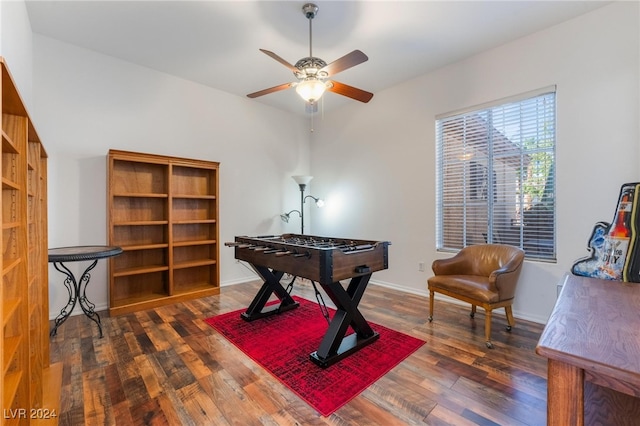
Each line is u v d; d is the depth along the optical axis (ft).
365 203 14.78
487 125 10.73
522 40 9.63
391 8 8.09
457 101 11.28
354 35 9.39
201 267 13.34
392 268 13.52
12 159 4.24
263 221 15.57
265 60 11.07
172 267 11.39
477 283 8.50
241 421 5.10
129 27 9.02
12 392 3.68
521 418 5.12
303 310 10.57
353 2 7.84
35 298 5.30
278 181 16.26
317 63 7.53
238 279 14.42
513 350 7.50
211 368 6.74
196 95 13.07
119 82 11.01
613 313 3.49
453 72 11.37
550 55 9.09
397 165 13.37
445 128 11.91
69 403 5.51
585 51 8.47
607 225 7.30
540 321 9.34
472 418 5.13
